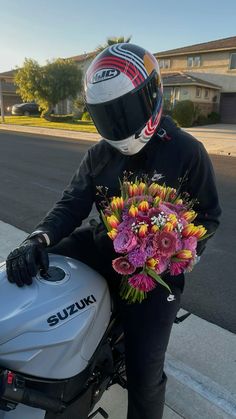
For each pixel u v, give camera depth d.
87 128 24.47
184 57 35.50
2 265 1.70
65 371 1.50
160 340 1.71
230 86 33.09
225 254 4.56
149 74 1.63
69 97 33.19
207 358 2.70
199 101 31.41
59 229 1.86
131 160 1.80
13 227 5.34
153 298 1.74
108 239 1.84
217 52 33.41
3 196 7.19
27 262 1.54
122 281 1.72
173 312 1.77
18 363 1.42
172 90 31.50
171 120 1.84
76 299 1.57
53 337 1.46
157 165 1.76
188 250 1.55
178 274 1.67
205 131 23.31
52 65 31.97
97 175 1.91
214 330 3.03
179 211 1.62
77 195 1.96
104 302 1.71
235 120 33.16
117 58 1.60
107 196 1.88
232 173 9.69
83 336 1.55
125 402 2.28
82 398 1.63
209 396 2.36
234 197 7.16
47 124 28.14
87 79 1.68
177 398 2.34
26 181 8.56
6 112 48.22
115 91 1.57
